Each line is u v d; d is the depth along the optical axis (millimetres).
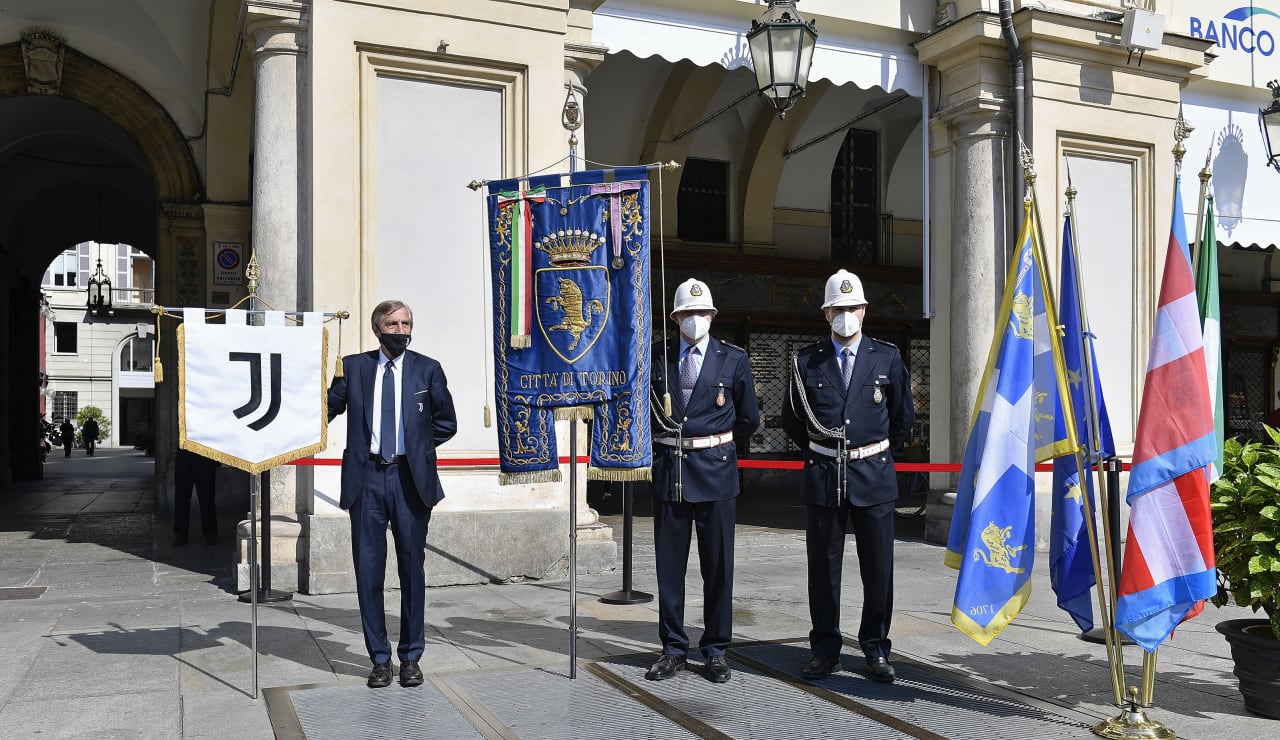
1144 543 4023
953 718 4289
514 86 7785
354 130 7309
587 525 7875
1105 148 9844
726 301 15719
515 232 5023
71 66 12250
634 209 4887
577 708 4406
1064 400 4348
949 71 9836
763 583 7551
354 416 4797
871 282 16766
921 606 6660
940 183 10008
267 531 6738
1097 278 9828
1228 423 19953
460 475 7449
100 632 5816
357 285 7293
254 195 7445
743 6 9164
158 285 12852
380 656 4750
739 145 15781
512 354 5008
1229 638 4398
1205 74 10625
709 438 4949
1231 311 20062
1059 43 9539
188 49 12391
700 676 4938
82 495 15961
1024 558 4352
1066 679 4895
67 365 45000
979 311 9523
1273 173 11305
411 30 7445
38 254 19141
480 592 7105
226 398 4656
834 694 4625
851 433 4898
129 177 17219
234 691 4645
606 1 8812
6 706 4406
